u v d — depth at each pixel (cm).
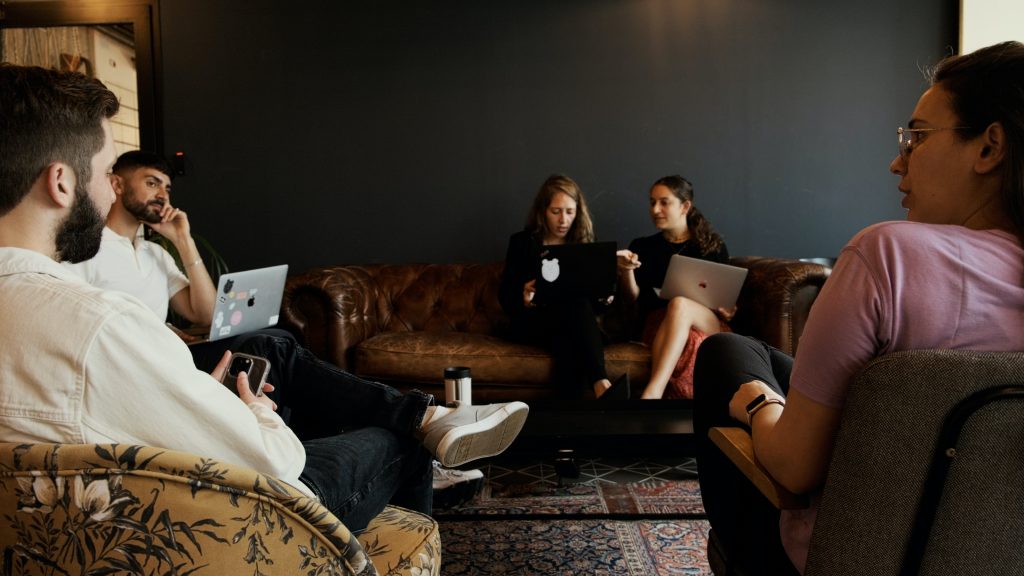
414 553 135
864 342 101
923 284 99
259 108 477
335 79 474
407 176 476
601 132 466
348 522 136
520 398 375
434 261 478
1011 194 101
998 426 90
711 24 461
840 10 457
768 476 117
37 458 83
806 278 360
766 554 135
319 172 478
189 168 481
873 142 461
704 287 366
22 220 99
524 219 472
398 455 158
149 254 313
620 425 261
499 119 470
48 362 90
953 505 93
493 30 468
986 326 99
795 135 462
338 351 389
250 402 132
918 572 96
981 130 103
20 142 96
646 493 295
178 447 96
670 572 223
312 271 398
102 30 620
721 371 154
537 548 242
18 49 581
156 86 481
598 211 468
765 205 465
